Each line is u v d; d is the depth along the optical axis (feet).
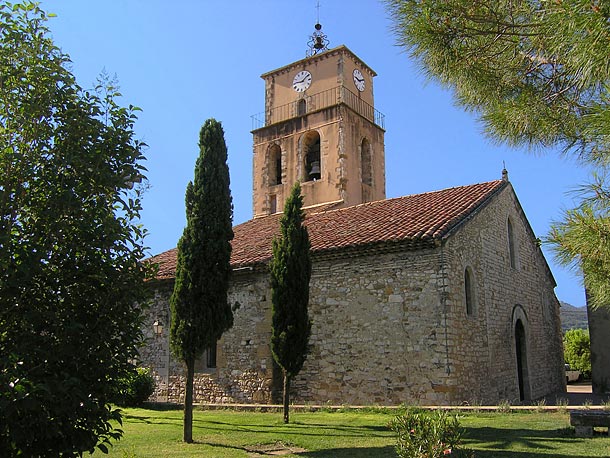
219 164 37.86
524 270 62.95
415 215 53.16
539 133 20.29
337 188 84.43
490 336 50.70
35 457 16.34
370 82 97.71
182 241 36.68
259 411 47.21
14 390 14.75
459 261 47.14
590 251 18.40
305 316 40.32
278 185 91.50
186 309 35.37
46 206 17.21
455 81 20.47
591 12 12.63
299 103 93.81
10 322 16.49
